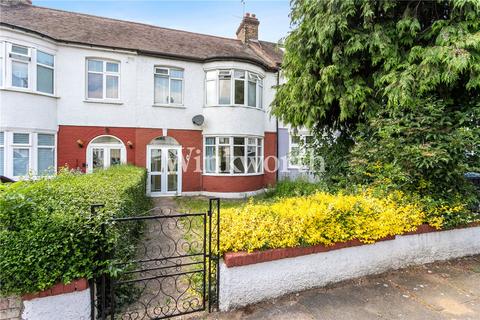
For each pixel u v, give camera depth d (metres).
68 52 10.10
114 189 3.89
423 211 3.92
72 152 10.25
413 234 3.78
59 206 2.46
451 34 3.89
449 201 4.05
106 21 12.27
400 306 2.79
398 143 4.00
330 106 5.23
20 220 2.14
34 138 9.19
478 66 3.59
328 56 4.91
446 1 4.23
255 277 2.80
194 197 11.42
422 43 4.47
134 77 11.07
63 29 10.59
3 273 2.03
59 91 10.01
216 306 2.78
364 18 4.43
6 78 8.53
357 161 4.38
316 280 3.12
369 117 4.61
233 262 2.69
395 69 4.29
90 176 5.52
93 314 2.35
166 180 11.74
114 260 2.43
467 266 3.82
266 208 3.31
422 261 3.83
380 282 3.31
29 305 2.10
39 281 2.09
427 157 3.63
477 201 4.36
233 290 2.71
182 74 11.93
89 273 2.28
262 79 12.98
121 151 11.02
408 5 4.38
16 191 2.26
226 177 11.78
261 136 12.73
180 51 11.98
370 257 3.46
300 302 2.85
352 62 4.75
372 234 3.43
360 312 2.68
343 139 5.77
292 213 3.16
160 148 11.63
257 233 2.83
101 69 10.73
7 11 10.34
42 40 9.30
